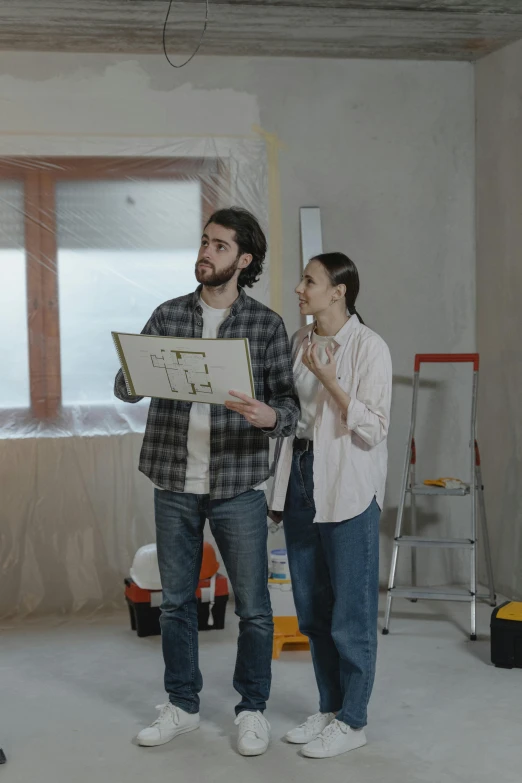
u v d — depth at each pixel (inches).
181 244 175.9
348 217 183.0
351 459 101.5
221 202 177.2
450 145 186.9
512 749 107.8
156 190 174.9
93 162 172.2
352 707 105.5
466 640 153.7
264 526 107.1
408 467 170.2
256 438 105.1
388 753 106.6
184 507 106.2
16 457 169.9
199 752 107.2
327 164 181.6
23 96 169.6
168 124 175.0
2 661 143.6
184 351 94.2
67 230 171.5
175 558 107.7
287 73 179.3
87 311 172.4
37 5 146.5
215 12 151.4
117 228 173.3
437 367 189.0
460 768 102.4
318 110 180.7
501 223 178.7
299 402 106.8
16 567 169.6
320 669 110.0
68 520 171.8
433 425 189.2
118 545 173.6
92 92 172.1
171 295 175.5
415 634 157.2
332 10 152.0
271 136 179.0
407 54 179.8
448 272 188.4
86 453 172.4
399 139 184.5
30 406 170.7
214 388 96.4
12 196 169.5
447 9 152.8
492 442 185.2
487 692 127.8
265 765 103.5
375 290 185.2
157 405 107.7
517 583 175.9
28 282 170.2
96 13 150.6
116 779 100.0
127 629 161.6
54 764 104.0
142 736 108.7
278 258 179.8
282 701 124.6
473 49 177.2
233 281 106.7
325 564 107.5
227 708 121.5
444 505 190.7
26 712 121.0
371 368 101.4
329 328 105.7
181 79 175.0
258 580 106.4
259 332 106.5
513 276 175.0
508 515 179.2
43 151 170.4
